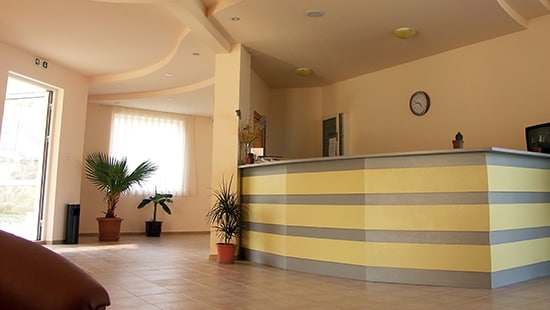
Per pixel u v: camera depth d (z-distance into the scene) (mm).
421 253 4051
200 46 5891
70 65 7098
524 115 5117
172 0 4246
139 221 9461
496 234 3949
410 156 4180
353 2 4590
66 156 7270
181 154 10008
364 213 4305
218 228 5422
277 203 5105
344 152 7070
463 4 4621
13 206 7246
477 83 5605
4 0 4750
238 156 5723
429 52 6027
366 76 7035
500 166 4078
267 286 3906
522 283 4062
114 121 9258
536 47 5082
